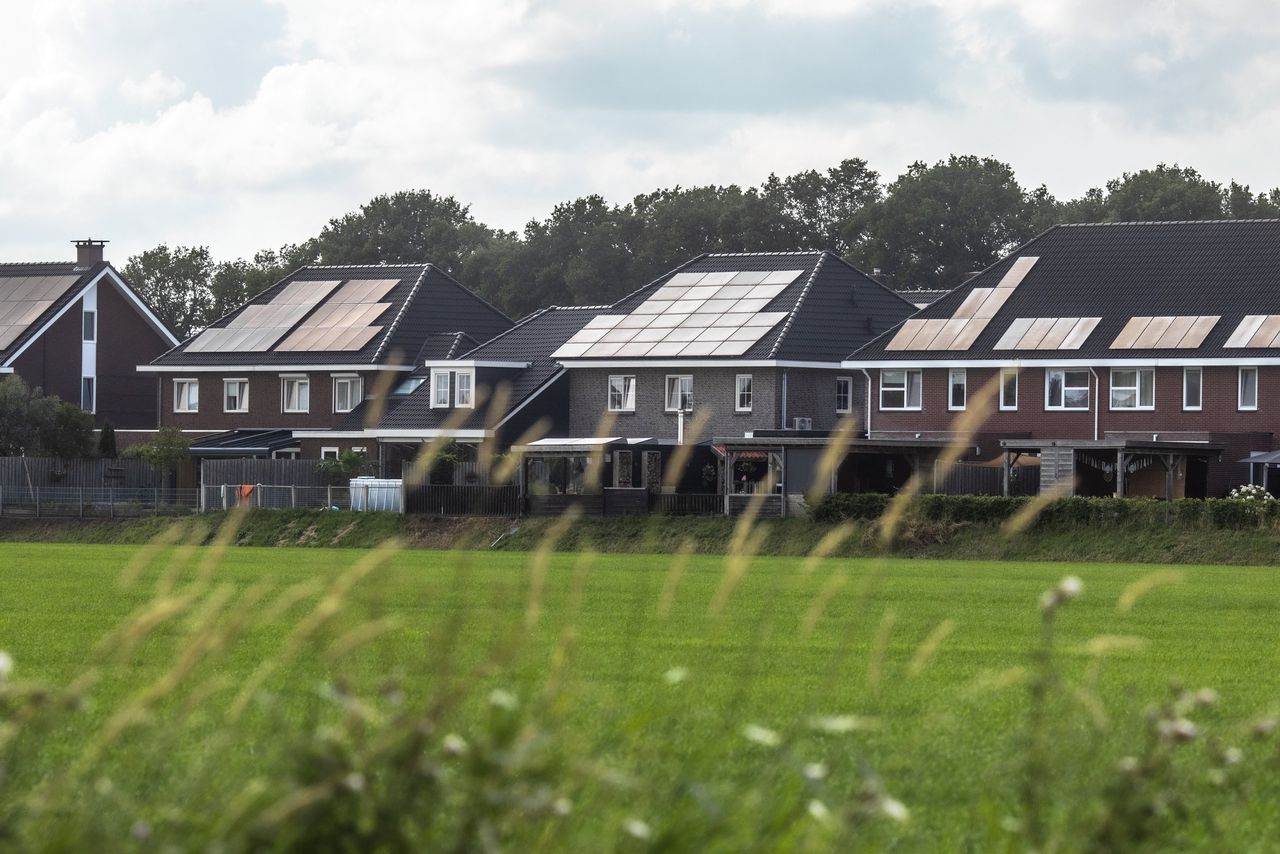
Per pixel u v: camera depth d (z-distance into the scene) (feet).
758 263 613.93
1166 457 429.79
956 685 134.92
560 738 54.08
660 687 126.72
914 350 521.65
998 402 510.17
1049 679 56.75
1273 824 74.84
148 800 57.36
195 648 45.93
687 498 459.32
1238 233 524.11
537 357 601.62
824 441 453.99
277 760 47.62
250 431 635.66
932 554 403.13
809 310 570.05
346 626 60.80
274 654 155.02
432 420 581.53
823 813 51.08
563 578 289.12
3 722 48.62
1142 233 536.01
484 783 46.34
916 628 198.39
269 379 642.22
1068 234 546.26
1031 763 56.65
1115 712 114.62
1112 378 495.00
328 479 548.31
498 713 47.73
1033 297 527.40
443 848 46.55
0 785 48.55
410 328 644.69
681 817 52.70
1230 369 478.18
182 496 567.18
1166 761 52.24
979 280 544.21
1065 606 235.40
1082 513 398.83
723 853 51.16
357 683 109.29
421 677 118.21
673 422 562.66
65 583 281.33
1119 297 515.50
